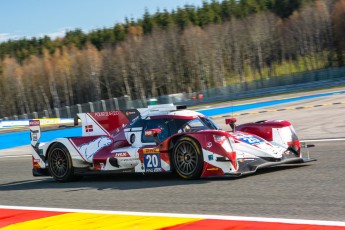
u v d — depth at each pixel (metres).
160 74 138.00
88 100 143.62
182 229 7.74
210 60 139.75
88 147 14.30
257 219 7.93
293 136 13.38
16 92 143.88
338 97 46.12
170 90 139.00
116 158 13.55
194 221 8.20
